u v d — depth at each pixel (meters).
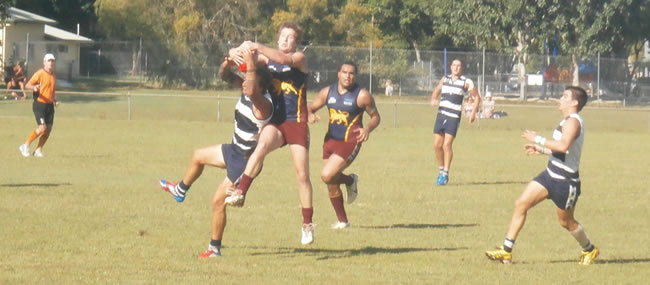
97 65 117.06
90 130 61.34
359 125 23.77
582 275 18.73
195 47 114.25
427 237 23.19
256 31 128.88
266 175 37.19
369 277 17.98
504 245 19.58
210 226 23.98
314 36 130.50
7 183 32.31
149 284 16.73
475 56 109.94
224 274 17.86
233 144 18.97
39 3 156.75
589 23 115.25
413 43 155.38
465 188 34.25
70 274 17.48
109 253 19.92
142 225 23.91
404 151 50.53
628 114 90.12
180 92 108.81
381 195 31.78
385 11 151.38
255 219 25.59
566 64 111.31
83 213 25.73
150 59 114.69
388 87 108.38
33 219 24.38
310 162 43.53
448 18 126.50
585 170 42.16
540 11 117.19
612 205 30.11
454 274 18.45
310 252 20.70
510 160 46.47
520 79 109.38
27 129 59.62
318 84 107.88
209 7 128.38
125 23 131.25
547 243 22.59
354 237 23.00
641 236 24.05
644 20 118.88
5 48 117.94
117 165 39.75
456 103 35.06
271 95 19.14
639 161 47.06
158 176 35.88
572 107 18.88
